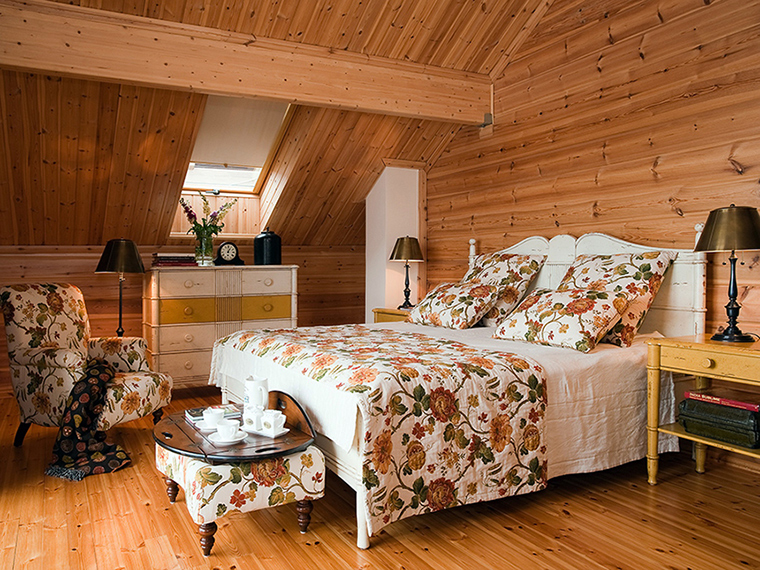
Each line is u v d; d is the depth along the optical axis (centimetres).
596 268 323
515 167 425
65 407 294
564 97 386
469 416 226
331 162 477
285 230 547
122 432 353
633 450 279
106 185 422
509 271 380
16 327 314
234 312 470
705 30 303
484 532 223
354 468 211
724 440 249
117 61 313
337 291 605
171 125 390
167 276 439
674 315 312
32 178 396
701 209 307
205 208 490
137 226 472
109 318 486
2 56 289
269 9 337
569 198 384
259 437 222
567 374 257
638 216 340
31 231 441
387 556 204
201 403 429
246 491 202
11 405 420
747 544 213
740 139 289
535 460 242
